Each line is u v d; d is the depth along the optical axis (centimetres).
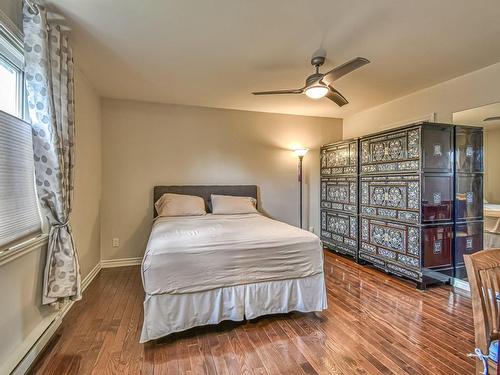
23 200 186
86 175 325
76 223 290
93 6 193
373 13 200
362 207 400
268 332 225
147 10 197
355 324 237
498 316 124
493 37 234
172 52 261
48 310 213
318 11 198
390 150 351
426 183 311
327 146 482
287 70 302
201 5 192
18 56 187
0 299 154
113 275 362
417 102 374
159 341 212
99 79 328
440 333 222
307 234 266
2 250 158
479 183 320
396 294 299
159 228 299
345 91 372
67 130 224
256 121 473
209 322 225
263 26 218
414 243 317
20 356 169
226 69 299
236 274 232
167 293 212
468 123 315
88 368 180
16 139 178
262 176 479
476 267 124
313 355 194
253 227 304
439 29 221
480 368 120
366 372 176
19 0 180
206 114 445
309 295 252
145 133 415
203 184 445
